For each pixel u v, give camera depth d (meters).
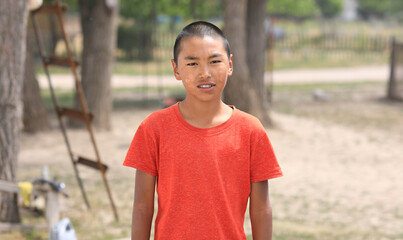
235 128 1.91
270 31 18.11
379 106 18.20
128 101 18.89
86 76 12.94
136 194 1.96
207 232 1.87
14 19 5.36
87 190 7.88
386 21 75.12
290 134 13.09
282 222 6.57
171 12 31.61
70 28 34.72
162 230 1.91
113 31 13.03
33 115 12.36
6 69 5.40
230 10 12.70
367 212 7.14
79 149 10.97
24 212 6.39
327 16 69.12
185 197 1.87
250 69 14.46
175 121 1.90
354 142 12.32
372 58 36.66
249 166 1.93
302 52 38.12
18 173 8.86
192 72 1.82
